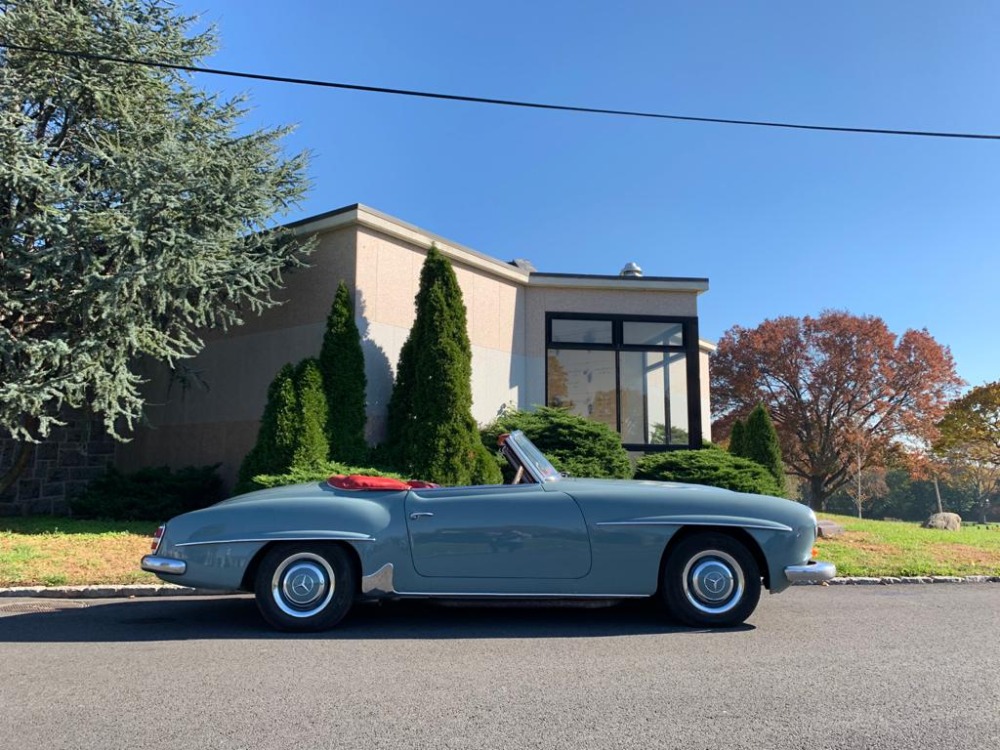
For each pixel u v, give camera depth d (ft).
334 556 18.76
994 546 36.99
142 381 38.04
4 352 33.50
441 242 46.44
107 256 34.73
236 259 38.58
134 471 49.32
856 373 130.31
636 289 53.72
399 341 44.24
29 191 34.65
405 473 39.01
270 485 34.09
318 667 15.44
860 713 12.75
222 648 17.08
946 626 19.90
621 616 20.72
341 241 42.91
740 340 141.08
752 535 18.95
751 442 53.62
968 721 12.39
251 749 11.07
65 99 37.01
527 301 52.90
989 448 123.24
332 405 39.34
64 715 12.52
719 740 11.50
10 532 35.17
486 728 11.95
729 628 19.19
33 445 44.68
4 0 34.86
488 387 49.21
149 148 37.68
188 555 18.38
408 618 20.45
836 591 26.11
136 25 37.73
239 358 46.98
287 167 41.75
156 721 12.23
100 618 20.70
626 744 11.31
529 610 21.53
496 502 18.86
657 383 53.78
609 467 43.62
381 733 11.71
